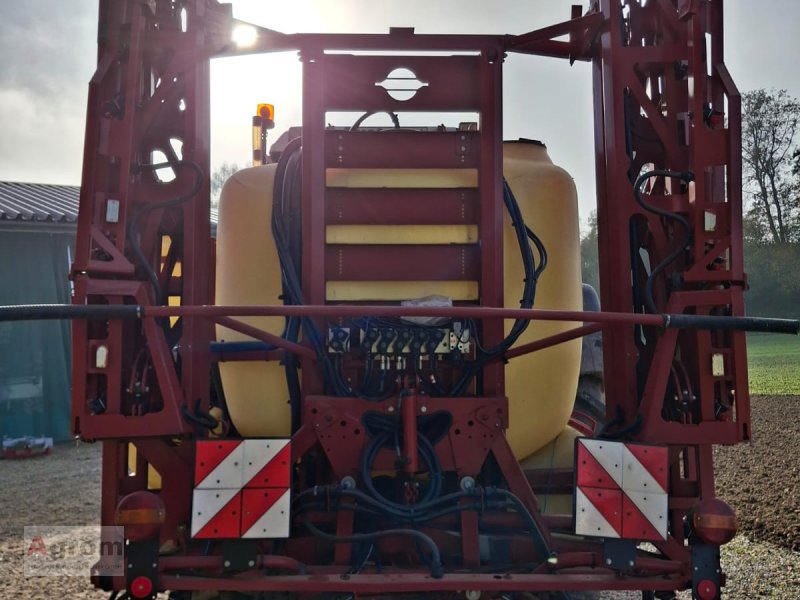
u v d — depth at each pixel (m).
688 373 3.00
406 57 3.12
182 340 2.98
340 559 2.81
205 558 2.61
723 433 2.84
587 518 2.68
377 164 3.07
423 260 3.08
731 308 2.85
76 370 2.71
